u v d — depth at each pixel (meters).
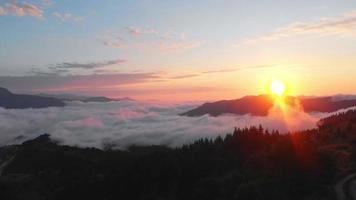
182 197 118.12
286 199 75.31
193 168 135.25
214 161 141.12
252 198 79.38
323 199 71.50
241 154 156.00
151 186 141.88
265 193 78.88
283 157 101.38
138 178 155.00
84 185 197.38
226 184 96.69
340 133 147.12
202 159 148.12
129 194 153.75
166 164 148.88
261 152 130.25
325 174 85.62
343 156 99.75
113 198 163.62
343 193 72.25
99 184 187.62
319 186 77.88
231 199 85.19
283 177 86.88
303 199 74.00
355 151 105.06
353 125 158.38
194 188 109.25
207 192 97.69
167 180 136.50
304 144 105.88
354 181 79.44
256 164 111.31
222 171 127.19
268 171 97.31
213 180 102.19
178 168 138.00
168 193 128.88
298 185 79.81
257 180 89.69
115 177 178.88
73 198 190.88
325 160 94.81
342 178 82.00
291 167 95.75
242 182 93.75
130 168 176.25
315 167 92.00
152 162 169.50
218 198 90.75
